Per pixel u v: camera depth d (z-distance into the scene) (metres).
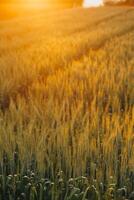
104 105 6.79
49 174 4.06
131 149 4.35
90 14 43.09
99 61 11.07
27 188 3.75
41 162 3.98
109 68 9.33
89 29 24.34
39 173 3.94
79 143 4.29
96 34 19.41
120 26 24.78
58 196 3.60
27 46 16.52
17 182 3.85
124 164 3.99
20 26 29.02
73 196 3.60
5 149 4.35
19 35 21.52
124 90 7.52
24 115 5.71
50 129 4.93
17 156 4.41
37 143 4.43
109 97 6.63
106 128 5.05
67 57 12.46
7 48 15.57
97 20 33.31
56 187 3.69
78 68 9.70
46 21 33.81
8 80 8.62
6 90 7.85
